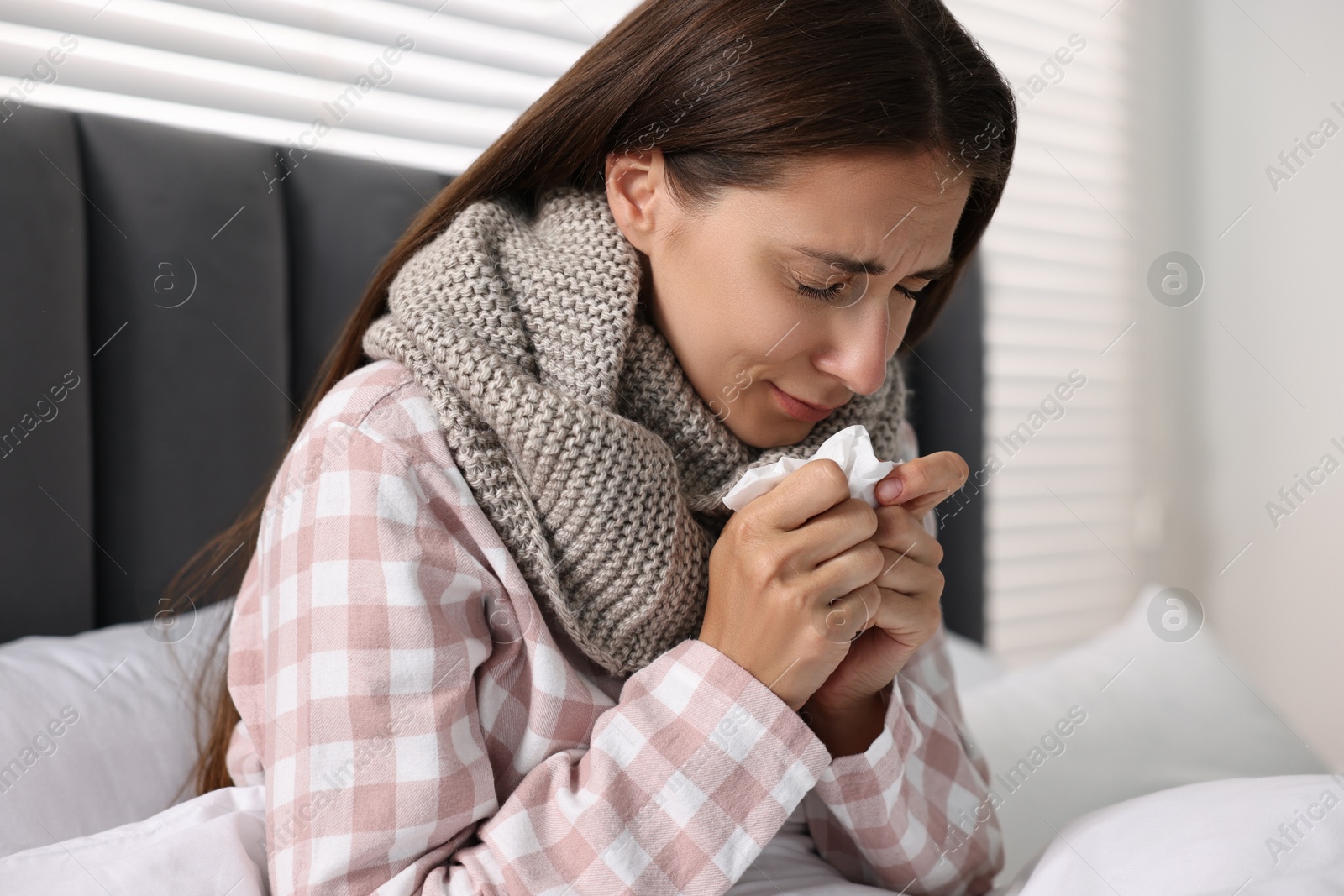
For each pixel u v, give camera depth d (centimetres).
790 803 59
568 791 60
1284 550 183
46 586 107
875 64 64
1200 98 185
